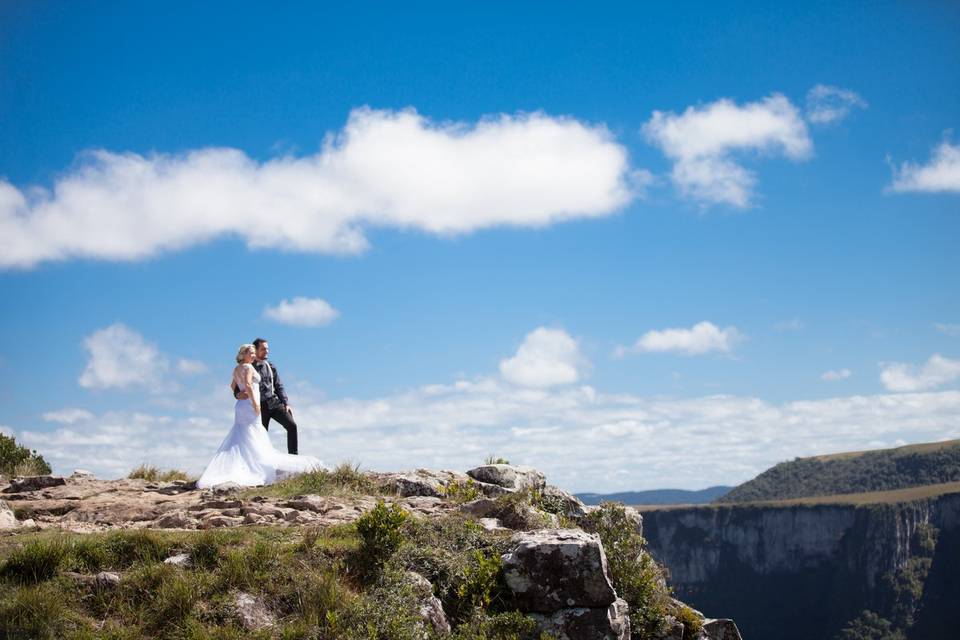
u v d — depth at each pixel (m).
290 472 15.92
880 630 170.12
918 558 177.88
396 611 9.70
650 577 12.86
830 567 190.50
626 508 14.77
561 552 10.95
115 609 9.22
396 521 10.88
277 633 9.20
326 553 10.56
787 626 184.75
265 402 17.31
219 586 9.62
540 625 10.73
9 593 9.16
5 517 12.52
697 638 12.66
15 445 20.81
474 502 13.50
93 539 10.30
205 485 15.63
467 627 10.05
